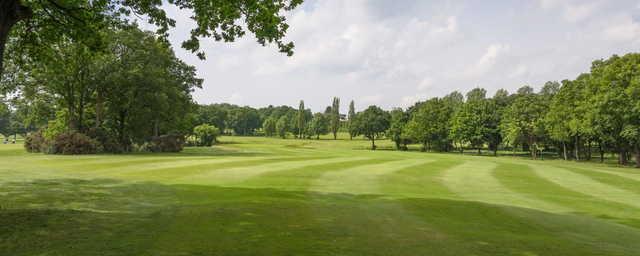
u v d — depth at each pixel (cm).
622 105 3762
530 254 588
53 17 1005
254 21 955
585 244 681
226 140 10312
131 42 3856
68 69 1442
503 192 1509
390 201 1138
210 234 660
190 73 5259
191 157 2923
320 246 600
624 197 1423
